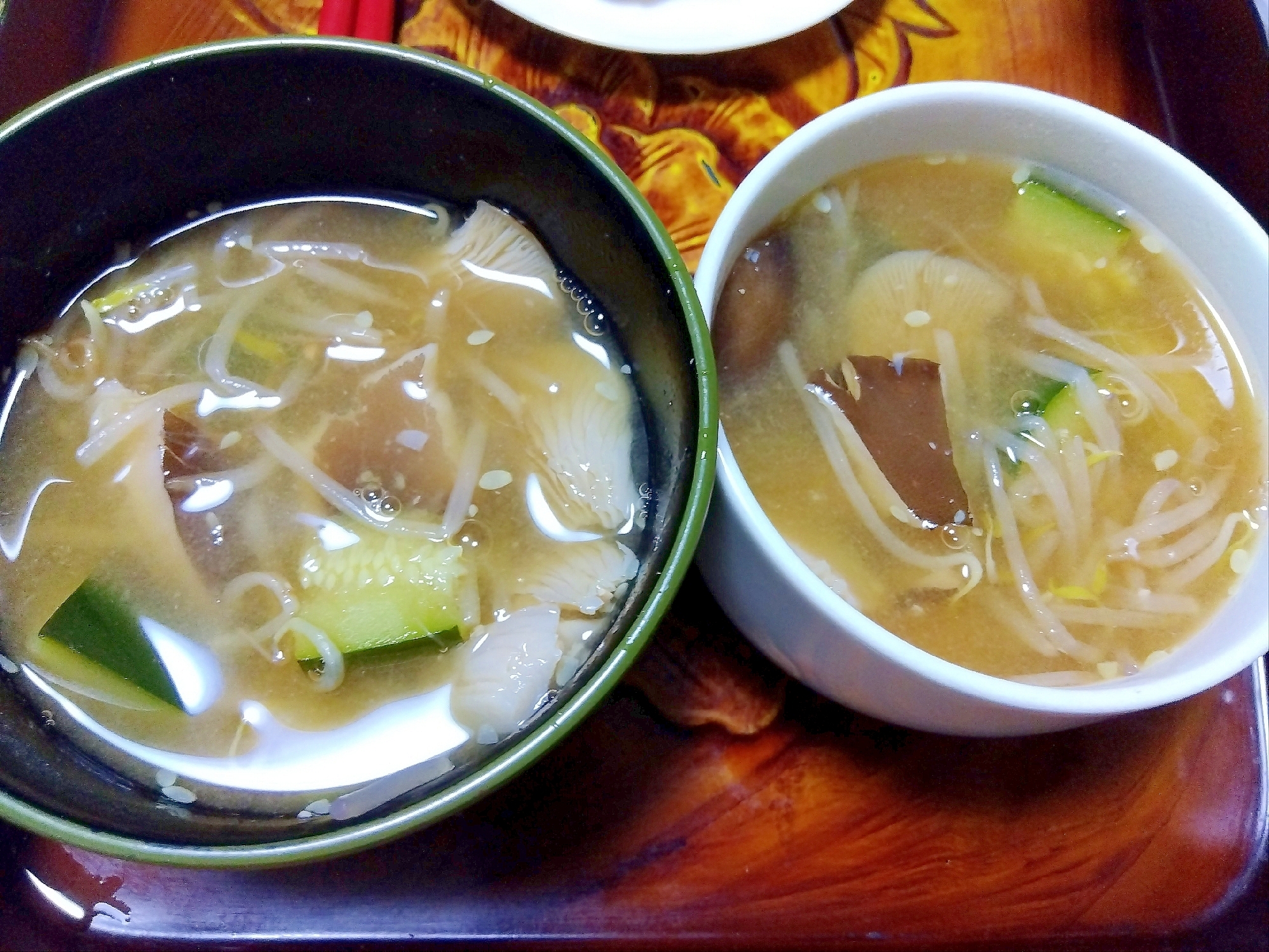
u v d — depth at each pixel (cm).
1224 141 24
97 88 16
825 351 18
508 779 13
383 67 17
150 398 18
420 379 19
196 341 19
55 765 15
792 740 18
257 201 20
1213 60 24
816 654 16
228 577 17
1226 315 18
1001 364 19
